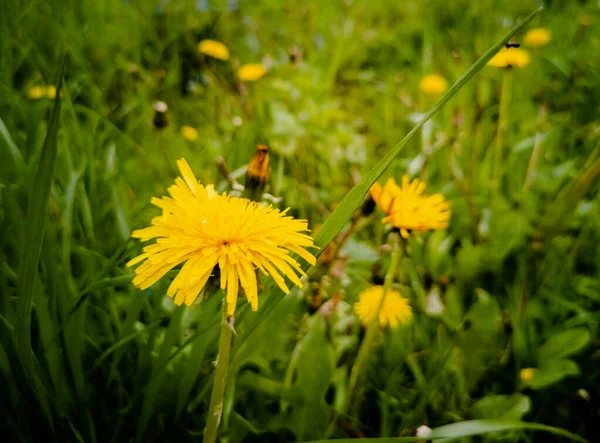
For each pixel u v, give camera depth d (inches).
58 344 13.9
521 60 21.5
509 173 23.6
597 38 30.4
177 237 10.0
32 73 23.3
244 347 15.2
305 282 17.8
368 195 16.7
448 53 32.1
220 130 25.8
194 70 29.4
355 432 15.2
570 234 21.9
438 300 18.4
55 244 15.2
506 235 20.6
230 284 9.4
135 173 20.6
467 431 11.1
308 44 32.5
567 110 27.6
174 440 14.5
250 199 14.8
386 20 37.1
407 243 15.6
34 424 13.5
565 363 17.0
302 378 15.0
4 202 15.2
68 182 17.0
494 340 17.4
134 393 14.6
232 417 15.0
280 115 23.8
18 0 24.0
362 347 15.8
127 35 29.3
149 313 16.3
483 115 26.2
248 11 34.7
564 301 18.9
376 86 31.1
